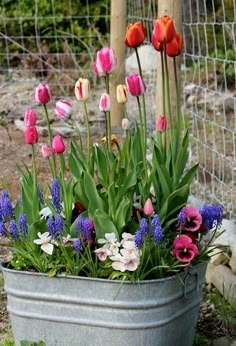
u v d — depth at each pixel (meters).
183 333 2.58
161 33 2.57
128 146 2.64
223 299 3.07
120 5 4.78
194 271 2.55
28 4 8.02
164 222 2.58
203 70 6.71
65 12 8.06
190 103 6.04
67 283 2.47
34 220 2.58
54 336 2.52
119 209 2.49
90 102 6.14
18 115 5.81
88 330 2.48
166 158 2.65
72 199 2.59
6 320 2.97
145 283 2.41
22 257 2.56
